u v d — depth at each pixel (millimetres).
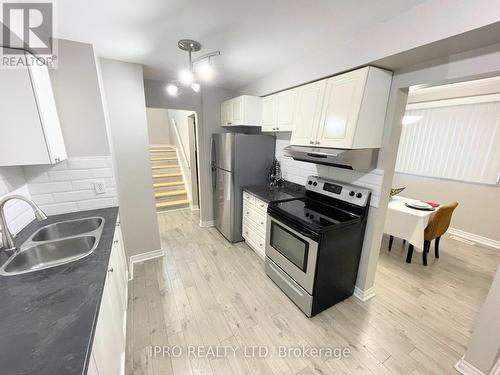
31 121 1292
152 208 2705
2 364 629
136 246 2701
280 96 2506
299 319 1905
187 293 2203
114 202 2043
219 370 1487
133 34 1630
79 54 1710
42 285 979
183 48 1874
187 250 3039
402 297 2191
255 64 2281
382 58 1447
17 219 1521
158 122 6453
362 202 1946
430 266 2732
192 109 3311
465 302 2137
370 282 2133
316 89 1973
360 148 1711
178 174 5172
